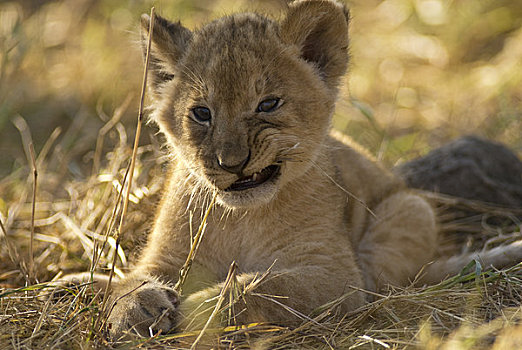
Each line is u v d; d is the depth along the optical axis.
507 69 17.53
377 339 7.23
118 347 7.08
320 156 9.09
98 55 19.56
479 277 8.13
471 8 20.39
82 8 22.14
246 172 7.95
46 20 21.30
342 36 8.84
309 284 8.11
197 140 8.28
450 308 7.80
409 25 20.78
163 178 11.19
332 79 8.95
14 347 6.98
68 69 19.47
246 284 7.76
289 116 8.22
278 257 8.75
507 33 19.83
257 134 7.98
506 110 15.79
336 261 8.70
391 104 17.61
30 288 8.02
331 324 7.62
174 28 9.28
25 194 12.69
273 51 8.39
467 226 11.75
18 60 18.42
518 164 12.85
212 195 8.75
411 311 7.87
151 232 9.71
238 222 8.79
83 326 7.36
